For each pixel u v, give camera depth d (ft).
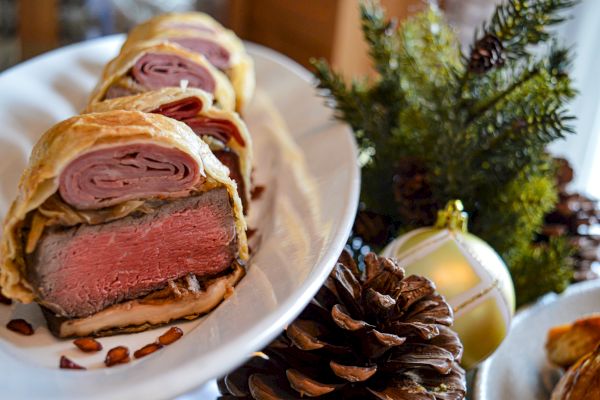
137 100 1.43
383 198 1.67
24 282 1.21
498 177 1.56
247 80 1.94
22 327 1.24
